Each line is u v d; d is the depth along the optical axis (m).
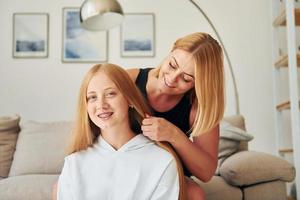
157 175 1.13
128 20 3.30
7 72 3.27
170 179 1.13
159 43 3.30
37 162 2.26
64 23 3.30
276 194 2.02
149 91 1.41
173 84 1.30
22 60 3.28
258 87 3.28
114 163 1.16
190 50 1.24
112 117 1.17
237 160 2.05
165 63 1.33
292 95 2.57
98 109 1.17
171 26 3.31
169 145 1.23
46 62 3.28
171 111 1.42
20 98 3.26
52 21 3.31
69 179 1.16
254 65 3.30
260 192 2.01
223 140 2.31
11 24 3.31
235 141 2.32
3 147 2.40
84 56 3.28
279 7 3.21
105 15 2.50
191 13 3.32
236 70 3.30
